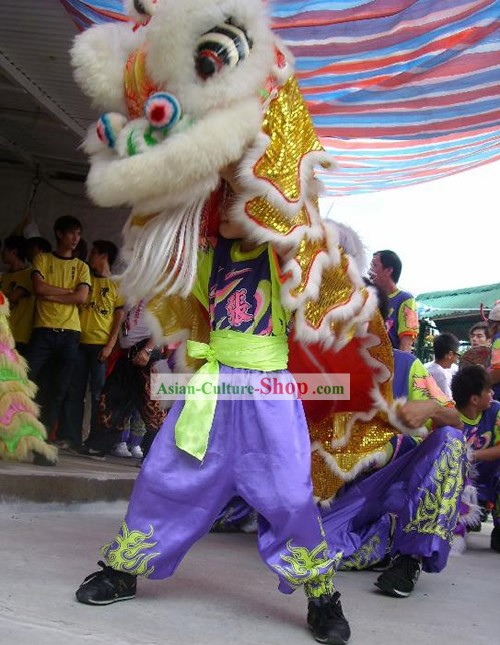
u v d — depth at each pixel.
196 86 2.28
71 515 4.54
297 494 2.53
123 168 2.29
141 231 2.54
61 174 9.13
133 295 2.61
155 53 2.31
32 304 7.06
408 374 3.73
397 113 5.98
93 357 7.12
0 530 3.66
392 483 3.68
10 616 2.29
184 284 2.52
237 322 2.64
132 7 2.58
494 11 4.61
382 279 6.21
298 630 2.59
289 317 2.68
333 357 3.11
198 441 2.57
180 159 2.24
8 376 5.07
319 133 6.48
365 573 3.80
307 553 2.56
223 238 2.73
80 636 2.19
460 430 3.56
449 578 4.09
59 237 6.68
